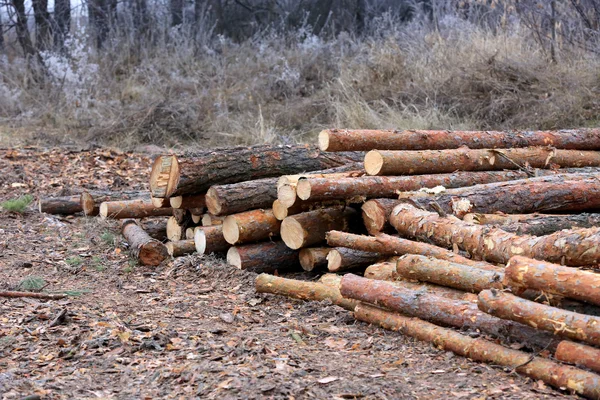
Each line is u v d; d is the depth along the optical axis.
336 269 6.08
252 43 19.09
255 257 6.58
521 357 4.10
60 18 20.05
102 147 12.95
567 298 4.19
